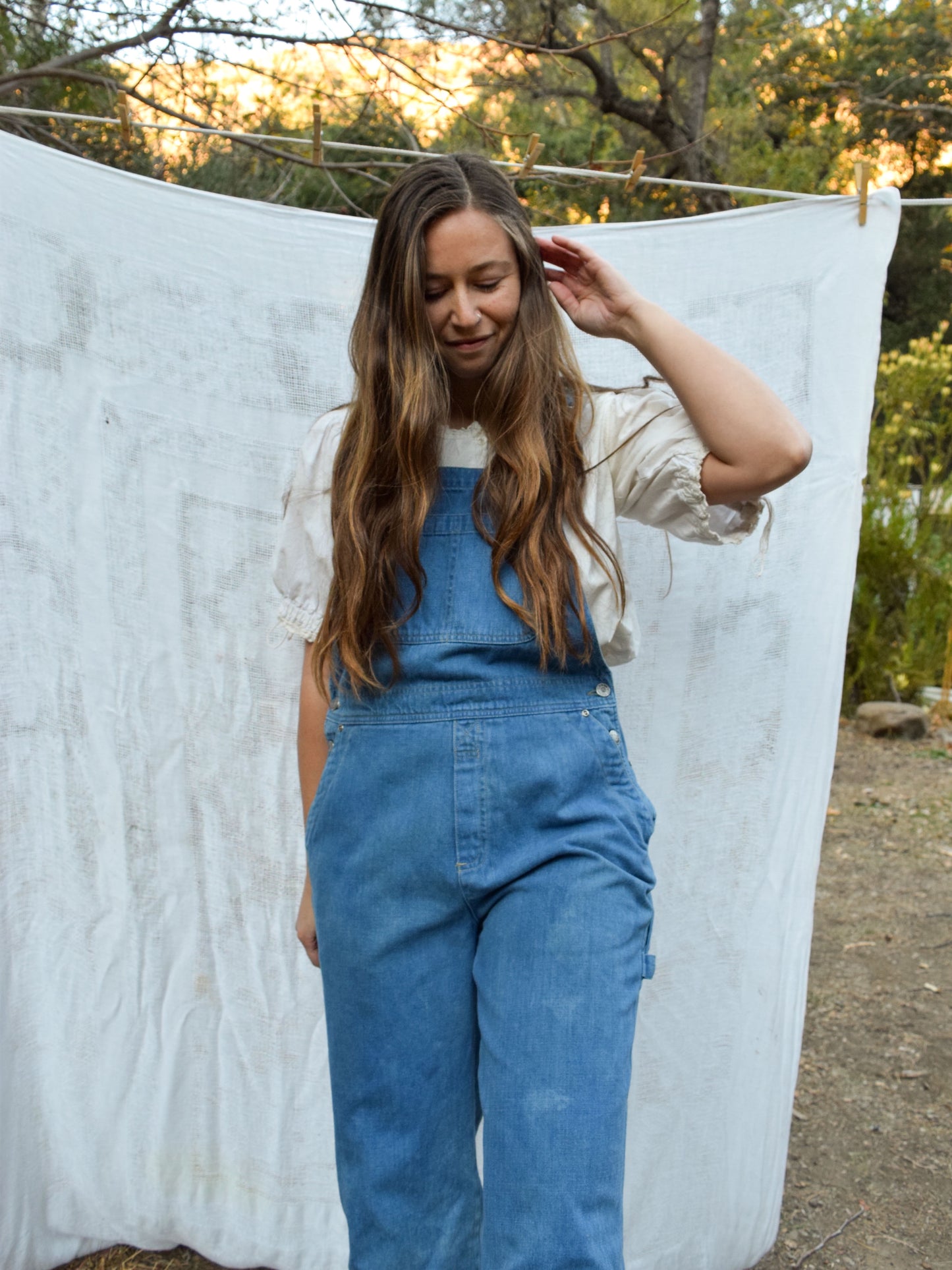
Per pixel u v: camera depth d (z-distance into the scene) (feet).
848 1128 8.06
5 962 6.19
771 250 5.85
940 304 34.94
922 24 24.32
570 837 4.16
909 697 19.83
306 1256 6.56
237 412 6.04
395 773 4.25
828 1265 6.67
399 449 4.34
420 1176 4.42
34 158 5.64
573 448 4.48
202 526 6.09
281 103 11.46
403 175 4.41
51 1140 6.52
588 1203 3.76
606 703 4.43
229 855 6.36
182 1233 6.62
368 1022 4.38
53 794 6.19
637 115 18.76
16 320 5.72
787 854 6.20
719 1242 6.46
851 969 10.63
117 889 6.31
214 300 5.95
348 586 4.40
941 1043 9.23
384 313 4.45
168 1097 6.49
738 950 6.27
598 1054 3.90
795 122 23.98
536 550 4.26
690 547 6.10
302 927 5.27
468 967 4.36
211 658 6.20
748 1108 6.36
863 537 19.77
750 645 6.11
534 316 4.43
